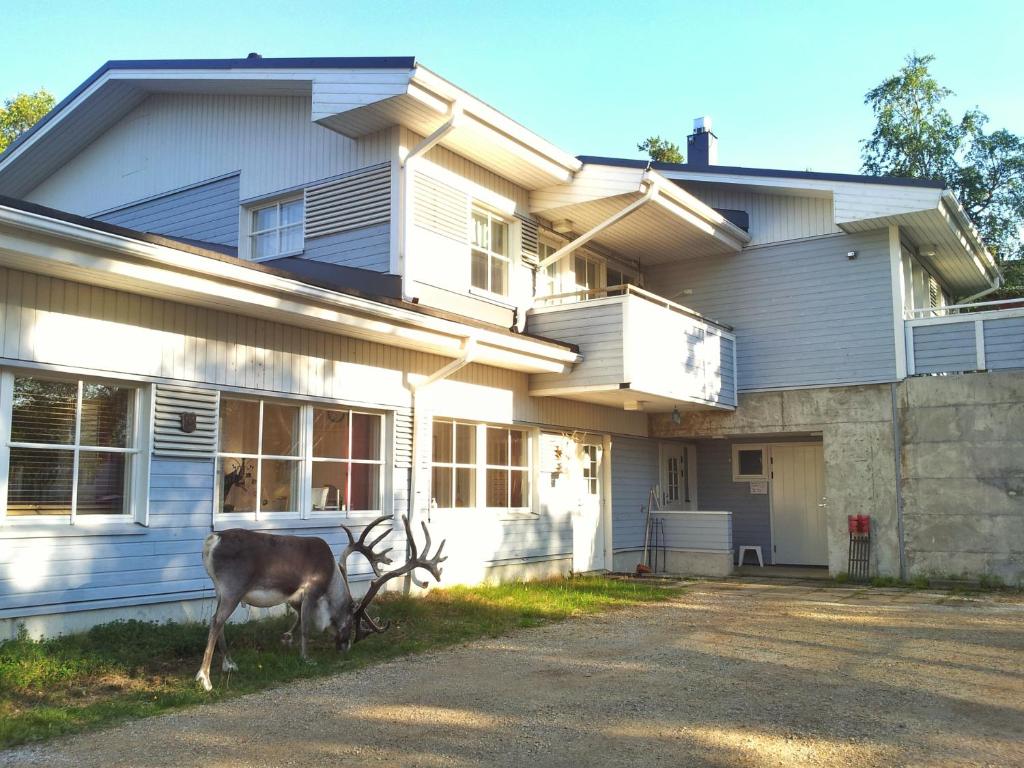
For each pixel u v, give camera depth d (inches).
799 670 273.0
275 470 360.8
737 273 588.4
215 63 470.3
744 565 657.0
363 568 388.2
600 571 557.9
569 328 486.3
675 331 505.0
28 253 252.1
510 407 479.8
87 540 288.7
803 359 557.3
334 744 197.8
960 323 509.0
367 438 402.9
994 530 485.7
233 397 343.6
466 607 382.9
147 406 309.4
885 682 255.6
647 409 580.4
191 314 323.3
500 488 485.1
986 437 492.1
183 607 317.4
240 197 499.8
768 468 665.6
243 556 261.9
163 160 540.4
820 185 534.3
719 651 305.1
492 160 474.0
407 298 419.2
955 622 366.9
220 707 229.0
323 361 374.0
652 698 237.9
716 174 564.7
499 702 234.5
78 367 287.6
